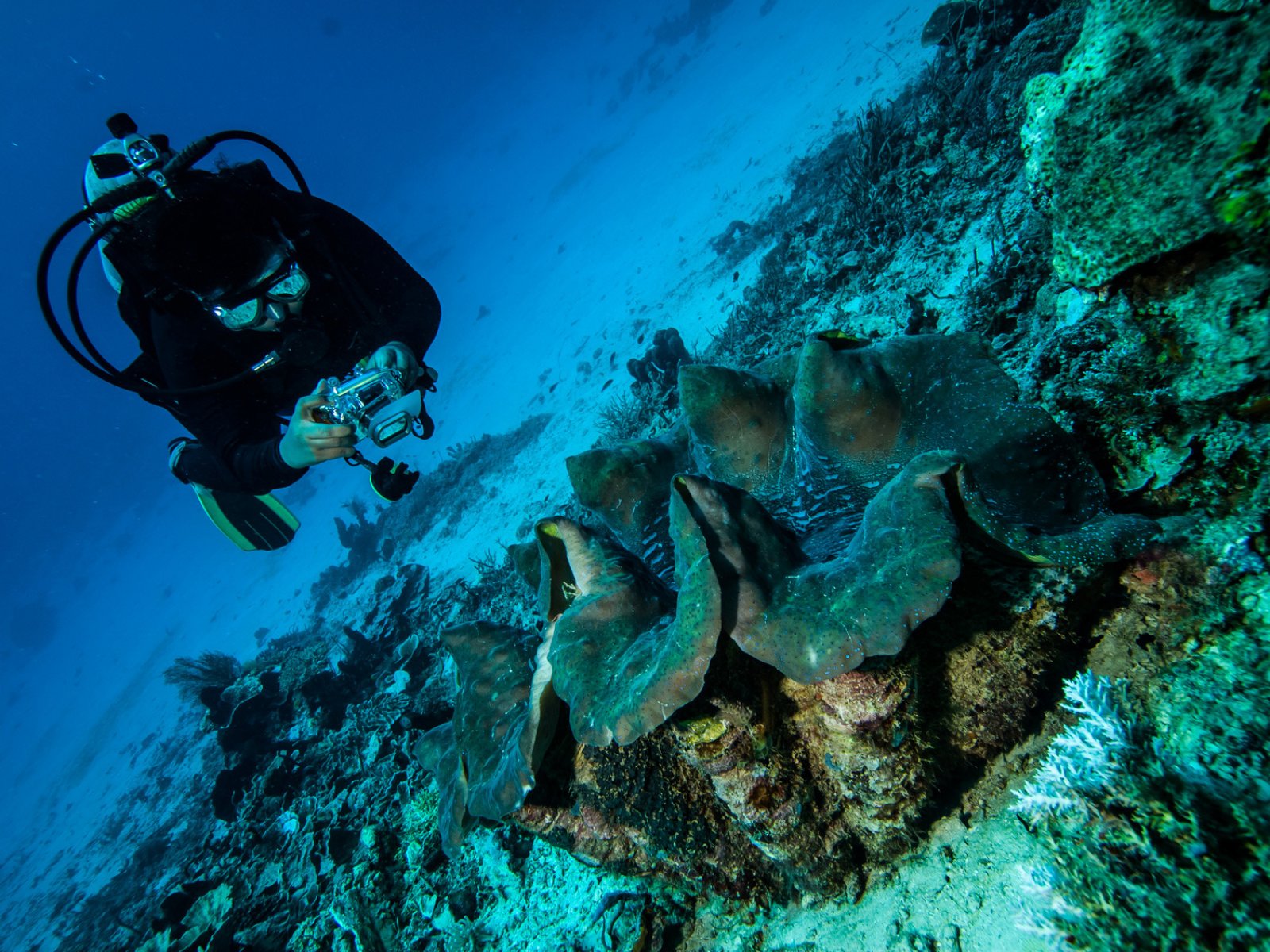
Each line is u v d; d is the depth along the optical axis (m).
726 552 1.68
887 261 5.23
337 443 3.16
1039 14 6.73
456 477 15.36
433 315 4.14
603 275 20.23
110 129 3.33
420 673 7.34
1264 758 1.36
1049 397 2.06
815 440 2.10
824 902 2.08
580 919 2.98
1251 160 1.30
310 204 3.73
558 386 15.66
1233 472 1.66
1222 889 1.28
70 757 24.53
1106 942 1.39
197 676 14.23
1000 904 1.67
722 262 12.33
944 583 1.39
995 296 3.25
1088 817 1.52
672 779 2.05
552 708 2.01
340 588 16.05
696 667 1.49
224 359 3.61
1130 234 1.52
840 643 1.45
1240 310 1.47
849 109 13.79
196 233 3.09
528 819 2.31
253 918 4.99
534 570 2.55
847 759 1.77
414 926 3.76
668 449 2.67
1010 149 4.79
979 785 1.94
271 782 6.62
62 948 11.16
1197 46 1.29
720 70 27.61
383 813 5.08
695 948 2.41
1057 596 1.72
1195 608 1.66
